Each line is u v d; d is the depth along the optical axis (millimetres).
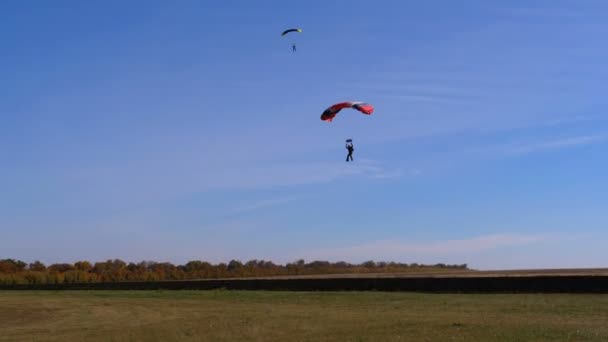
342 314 34562
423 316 32094
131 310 42438
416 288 48625
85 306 47312
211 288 61094
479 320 29469
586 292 41062
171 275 133125
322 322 30828
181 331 29188
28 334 31625
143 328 31297
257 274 130000
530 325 27062
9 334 32094
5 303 52875
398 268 127188
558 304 35438
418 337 24625
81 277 125500
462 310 34625
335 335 26062
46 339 29094
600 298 37312
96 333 30328
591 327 26047
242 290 57844
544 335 24172
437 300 41031
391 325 28672
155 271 135125
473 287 45906
